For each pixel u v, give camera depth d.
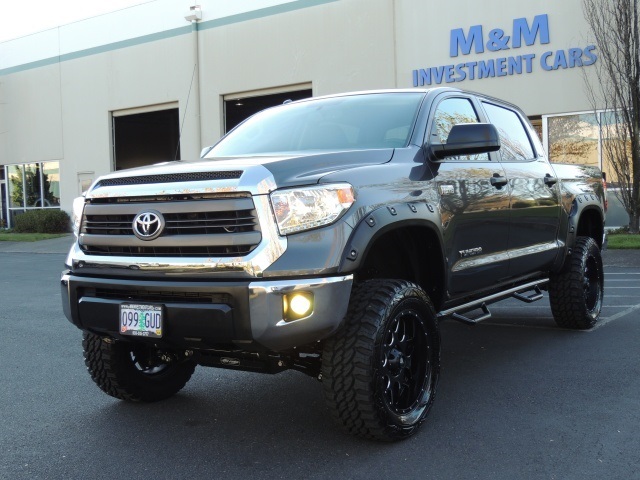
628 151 16.42
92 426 4.21
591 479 3.29
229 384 5.13
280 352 3.76
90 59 27.25
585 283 6.66
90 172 27.78
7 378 5.36
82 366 5.73
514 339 6.45
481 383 4.98
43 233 27.19
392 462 3.54
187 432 4.08
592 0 16.69
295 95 23.23
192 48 24.27
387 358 3.73
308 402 4.64
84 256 3.93
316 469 3.47
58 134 28.62
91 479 3.41
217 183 3.51
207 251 3.51
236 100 24.17
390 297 3.70
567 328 6.84
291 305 3.36
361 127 4.61
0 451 3.80
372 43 20.55
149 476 3.43
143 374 4.57
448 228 4.34
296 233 3.43
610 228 17.12
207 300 3.48
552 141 17.78
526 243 5.48
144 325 3.61
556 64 17.52
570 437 3.85
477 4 18.59
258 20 22.80
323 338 3.49
